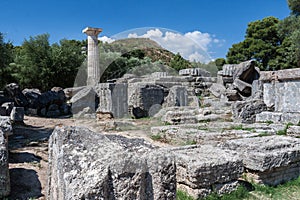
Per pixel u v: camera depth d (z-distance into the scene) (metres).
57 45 26.72
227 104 11.66
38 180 4.27
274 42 31.41
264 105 10.44
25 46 25.39
